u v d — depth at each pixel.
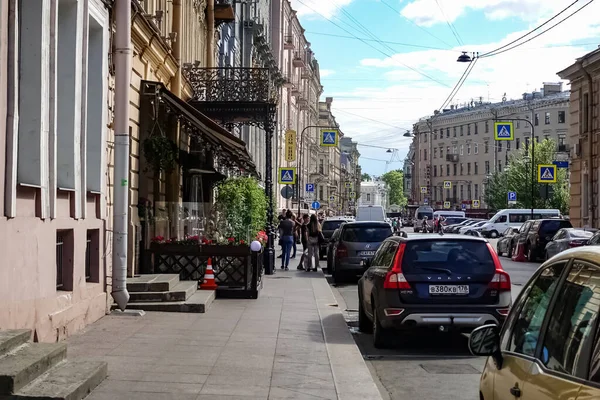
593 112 37.25
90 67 11.88
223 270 15.44
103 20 11.90
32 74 8.70
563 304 3.77
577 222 38.88
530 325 4.16
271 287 18.33
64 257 10.14
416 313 10.14
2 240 7.55
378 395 7.57
